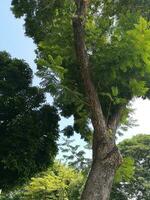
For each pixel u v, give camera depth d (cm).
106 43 1169
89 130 1442
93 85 1118
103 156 1096
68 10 1419
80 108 1201
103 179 1080
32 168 1592
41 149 1609
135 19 1143
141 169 3425
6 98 1619
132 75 1141
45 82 1188
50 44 1266
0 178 1584
